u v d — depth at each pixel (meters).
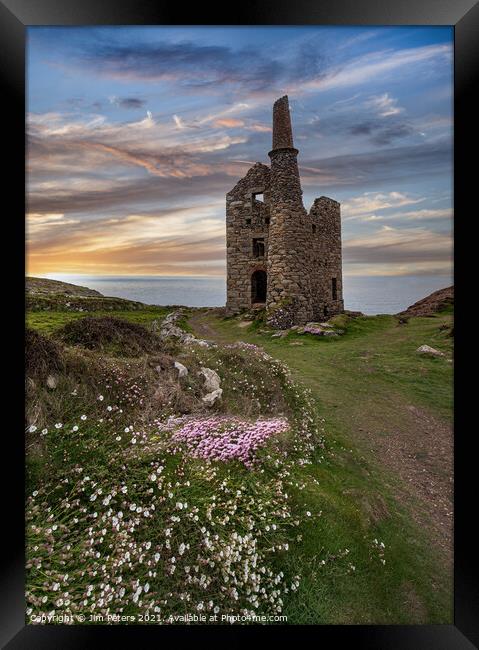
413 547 5.01
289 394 8.79
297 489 4.95
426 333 17.41
